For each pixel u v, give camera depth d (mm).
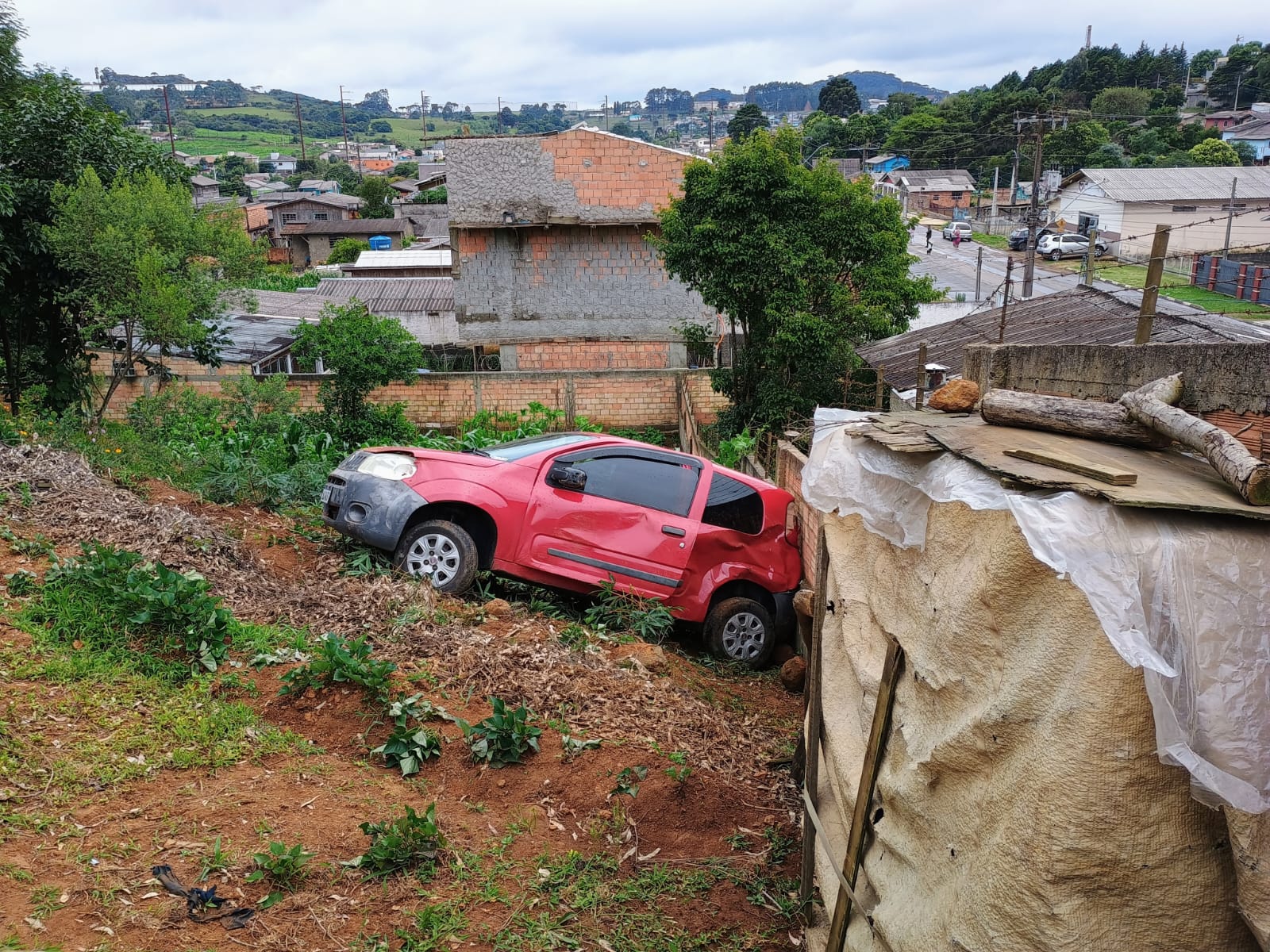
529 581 7348
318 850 3955
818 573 4172
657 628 7273
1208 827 2293
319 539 7984
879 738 3361
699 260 16906
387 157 176250
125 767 4230
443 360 27922
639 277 24094
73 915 3342
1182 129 74688
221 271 14977
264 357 20594
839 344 17281
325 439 14406
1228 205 44969
